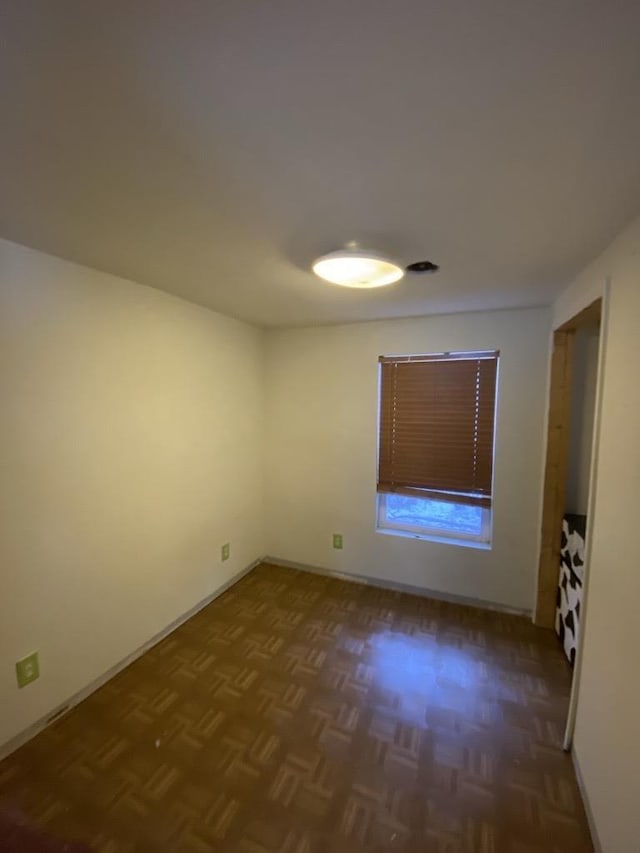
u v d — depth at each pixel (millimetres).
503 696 2006
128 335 2104
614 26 600
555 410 2465
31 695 1735
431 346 2820
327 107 787
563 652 2346
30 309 1646
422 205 1195
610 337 1427
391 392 2986
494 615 2734
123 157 971
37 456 1715
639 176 1026
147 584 2314
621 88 724
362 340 3041
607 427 1417
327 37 631
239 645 2391
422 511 3051
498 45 643
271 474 3453
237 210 1241
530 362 2584
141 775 1575
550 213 1235
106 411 2010
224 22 606
